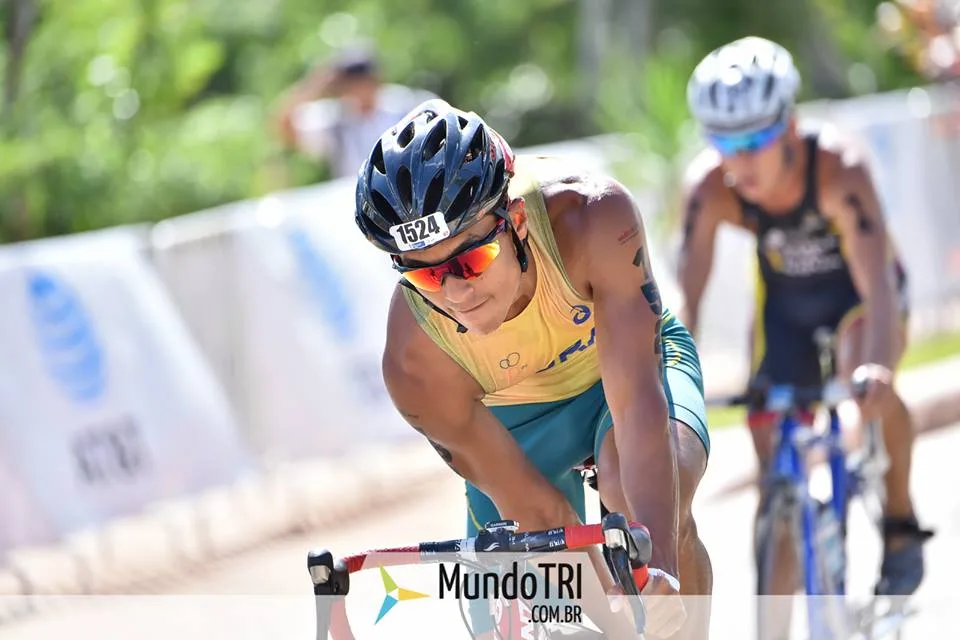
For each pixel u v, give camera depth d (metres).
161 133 29.08
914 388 23.72
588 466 9.53
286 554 17.00
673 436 8.25
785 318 14.09
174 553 17.09
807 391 11.65
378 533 17.77
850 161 12.94
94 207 26.72
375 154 7.33
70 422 16.20
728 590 15.16
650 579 6.79
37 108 26.41
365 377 20.41
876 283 12.55
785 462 11.79
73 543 16.19
